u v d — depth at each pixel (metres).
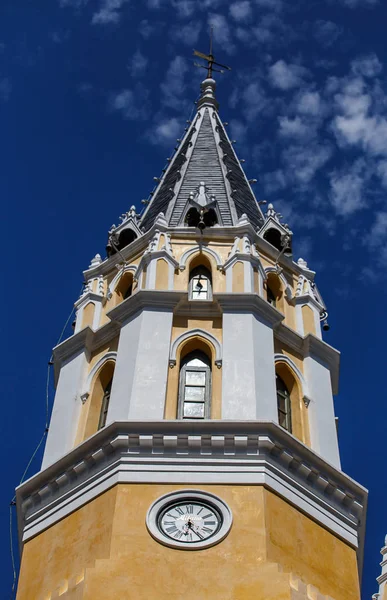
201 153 57.28
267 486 37.88
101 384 44.12
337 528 39.19
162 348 42.34
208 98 64.38
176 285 45.84
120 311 44.59
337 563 38.03
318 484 39.84
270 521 36.84
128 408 40.12
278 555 36.06
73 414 43.16
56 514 39.03
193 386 42.09
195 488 37.59
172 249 47.34
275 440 39.22
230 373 41.47
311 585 36.06
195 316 44.00
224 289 45.69
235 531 36.12
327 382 44.84
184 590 34.19
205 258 47.22
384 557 41.22
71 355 45.56
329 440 42.53
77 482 39.59
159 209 52.75
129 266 48.50
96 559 35.28
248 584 34.31
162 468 38.22
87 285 49.09
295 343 45.50
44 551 38.03
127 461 38.47
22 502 40.59
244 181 56.94
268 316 44.34
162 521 36.62
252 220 52.09
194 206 49.75
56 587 35.91
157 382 41.06
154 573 34.62
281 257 49.53
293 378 44.31
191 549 35.50
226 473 38.09
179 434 38.94
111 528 36.28
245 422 39.12
